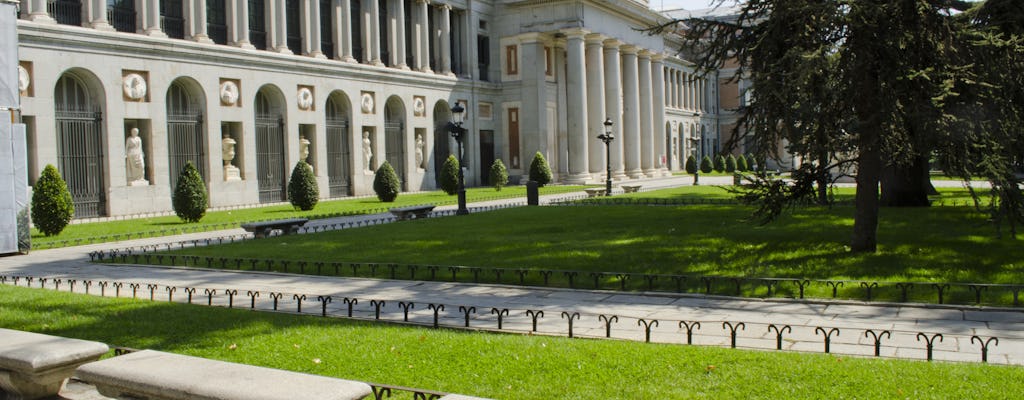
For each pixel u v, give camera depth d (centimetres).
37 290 1605
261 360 992
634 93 7469
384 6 5922
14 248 2373
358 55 5641
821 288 1512
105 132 3834
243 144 4591
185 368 723
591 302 1462
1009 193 1845
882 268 1716
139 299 1480
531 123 6650
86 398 888
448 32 6322
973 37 1855
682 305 1424
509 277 1727
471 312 1371
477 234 2634
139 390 698
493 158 6825
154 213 4031
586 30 6544
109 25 3903
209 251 2288
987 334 1166
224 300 1524
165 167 4116
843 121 1950
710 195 4862
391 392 858
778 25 1922
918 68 1856
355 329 1170
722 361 958
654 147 8312
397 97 5812
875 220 1981
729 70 12225
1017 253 1911
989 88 1830
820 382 862
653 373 909
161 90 4094
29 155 3544
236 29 4609
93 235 2944
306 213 3944
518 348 1034
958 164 1881
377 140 5609
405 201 4838
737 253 2009
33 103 3506
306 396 633
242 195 4566
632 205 4031
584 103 6556
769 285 1475
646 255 2005
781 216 3078
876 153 1955
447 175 5384
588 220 3133
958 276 1606
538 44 6625
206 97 4347
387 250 2233
